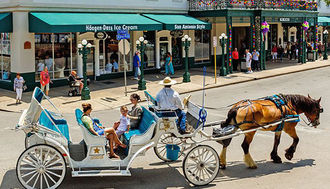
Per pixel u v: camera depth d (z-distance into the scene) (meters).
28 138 8.51
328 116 14.94
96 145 8.20
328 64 32.03
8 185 8.60
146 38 26.83
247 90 21.05
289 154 10.04
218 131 9.22
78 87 19.78
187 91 20.67
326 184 8.59
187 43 23.25
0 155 10.68
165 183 8.73
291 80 24.44
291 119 9.82
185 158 8.47
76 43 23.22
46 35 21.70
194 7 28.36
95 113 16.23
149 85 22.58
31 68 21.09
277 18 29.97
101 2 23.52
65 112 16.44
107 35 23.44
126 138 8.88
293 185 8.55
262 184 8.62
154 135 8.62
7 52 21.70
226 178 9.02
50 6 21.30
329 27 44.81
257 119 9.44
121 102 18.27
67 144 8.34
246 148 9.56
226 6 26.22
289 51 36.66
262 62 28.73
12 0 20.25
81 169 8.64
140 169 9.62
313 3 33.69
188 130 9.12
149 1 26.22
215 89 21.67
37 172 8.08
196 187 8.50
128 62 26.11
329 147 11.24
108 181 8.84
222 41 25.52
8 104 18.08
